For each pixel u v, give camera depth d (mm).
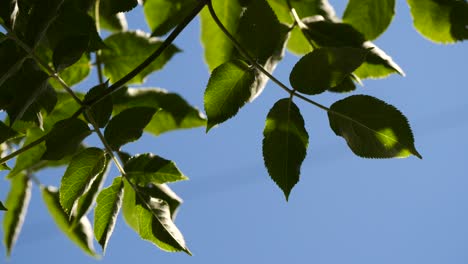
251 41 1243
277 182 1229
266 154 1229
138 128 1270
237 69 1231
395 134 1212
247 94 1233
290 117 1228
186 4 1400
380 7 1386
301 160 1229
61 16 1260
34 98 1234
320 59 1216
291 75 1221
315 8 1395
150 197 1282
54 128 1248
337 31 1321
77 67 1394
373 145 1218
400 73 1320
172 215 1337
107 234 1270
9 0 1229
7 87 1249
